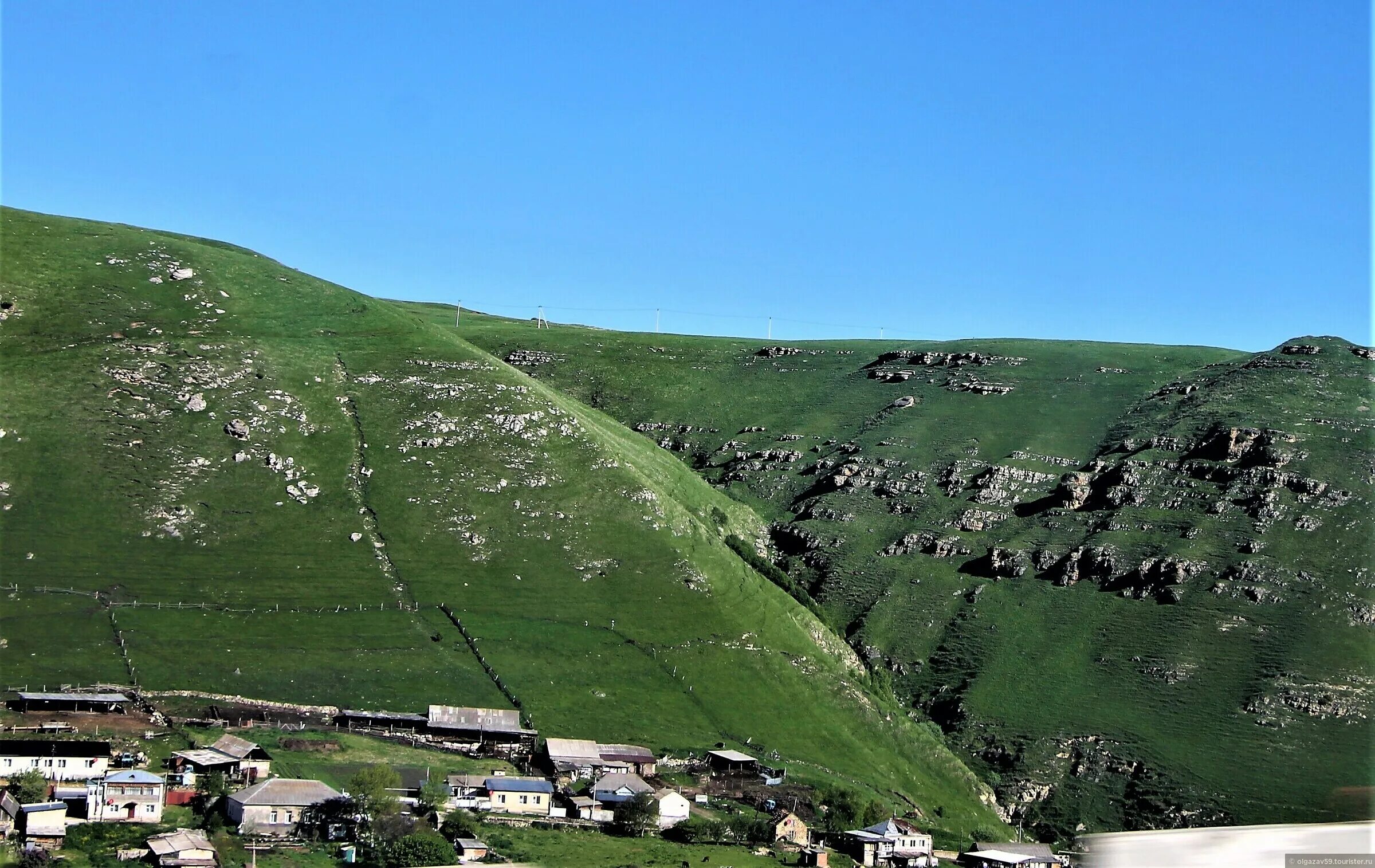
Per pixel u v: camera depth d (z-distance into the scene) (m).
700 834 168.12
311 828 149.50
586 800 172.88
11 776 153.75
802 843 172.62
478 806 168.25
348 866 139.75
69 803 147.38
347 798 154.62
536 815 169.62
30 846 133.75
